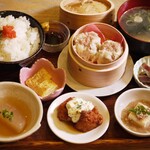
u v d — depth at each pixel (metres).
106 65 0.65
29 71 0.67
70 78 0.69
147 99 0.66
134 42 0.70
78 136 0.60
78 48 0.67
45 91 0.65
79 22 0.75
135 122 0.62
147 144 0.62
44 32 0.71
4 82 0.61
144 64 0.70
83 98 0.65
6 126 0.59
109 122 0.63
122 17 0.77
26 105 0.62
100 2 0.78
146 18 0.76
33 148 0.60
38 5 0.83
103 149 0.62
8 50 0.67
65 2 0.77
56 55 0.73
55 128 0.61
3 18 0.71
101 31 0.73
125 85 0.69
